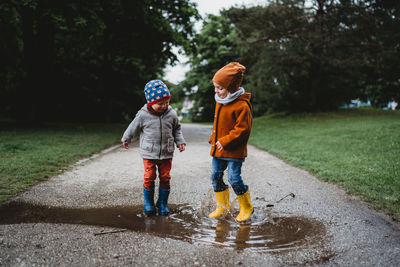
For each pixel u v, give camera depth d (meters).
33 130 11.53
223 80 3.22
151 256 2.39
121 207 3.62
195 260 2.34
